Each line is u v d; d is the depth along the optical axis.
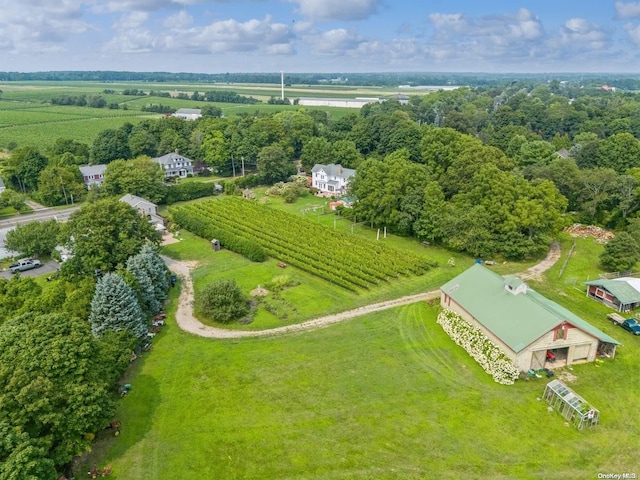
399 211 83.44
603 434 37.34
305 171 134.38
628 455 35.31
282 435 37.31
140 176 103.12
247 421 38.84
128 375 44.88
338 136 151.62
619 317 54.50
